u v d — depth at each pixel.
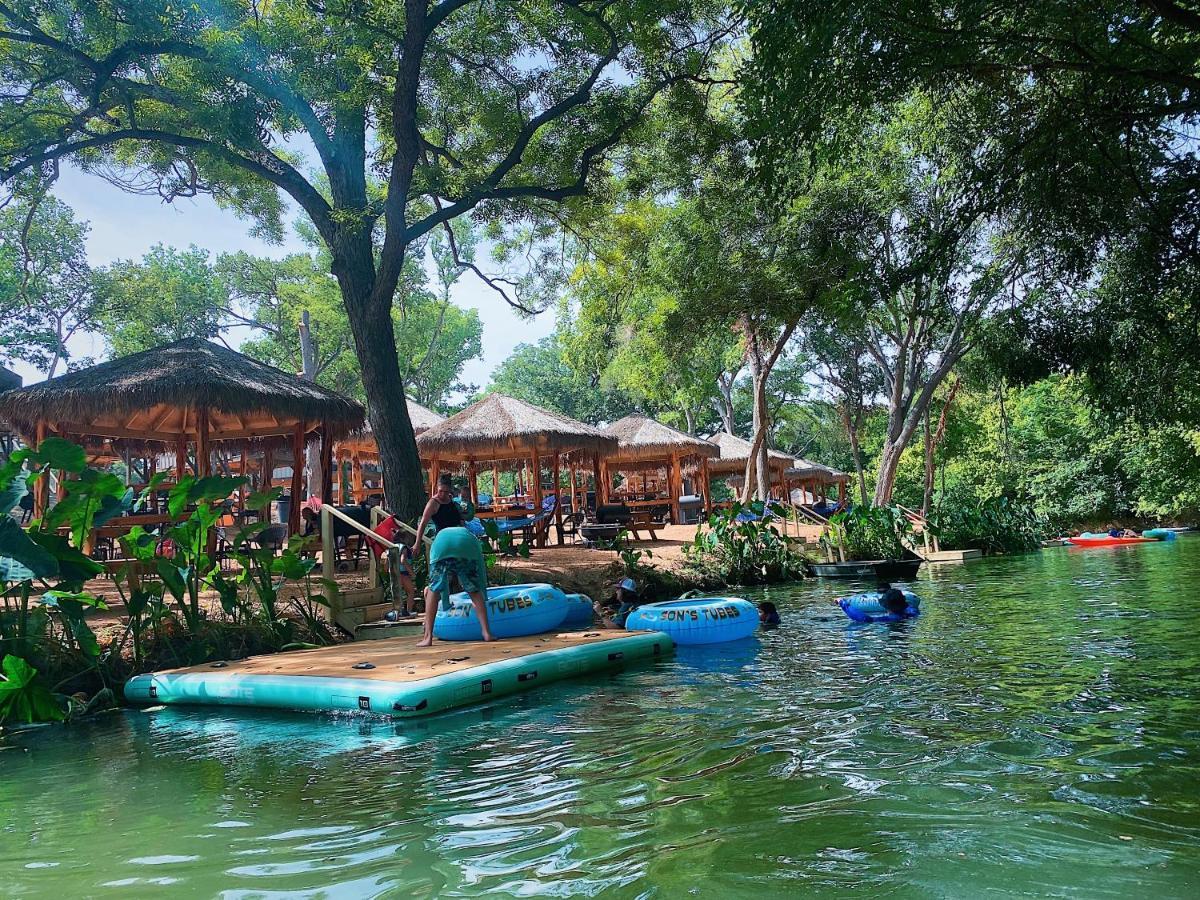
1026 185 8.27
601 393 54.84
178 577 8.00
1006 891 2.71
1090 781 3.79
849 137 8.08
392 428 12.95
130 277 33.31
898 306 22.83
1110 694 5.49
